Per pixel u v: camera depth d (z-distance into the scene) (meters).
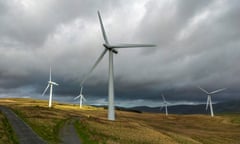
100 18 94.69
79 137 46.12
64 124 65.25
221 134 106.12
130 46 91.38
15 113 80.06
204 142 77.44
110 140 46.78
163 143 56.03
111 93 92.50
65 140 42.31
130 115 165.12
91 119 85.12
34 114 82.56
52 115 86.56
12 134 43.38
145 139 56.28
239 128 139.12
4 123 54.59
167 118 174.25
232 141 87.56
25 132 46.72
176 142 62.25
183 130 105.44
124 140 50.25
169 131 90.56
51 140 40.72
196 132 103.38
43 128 53.91
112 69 93.12
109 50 93.38
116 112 177.50
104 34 93.56
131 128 73.00
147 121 130.12
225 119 183.00
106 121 83.12
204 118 183.12
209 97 189.62
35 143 37.16
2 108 97.44
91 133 52.78
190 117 188.88
